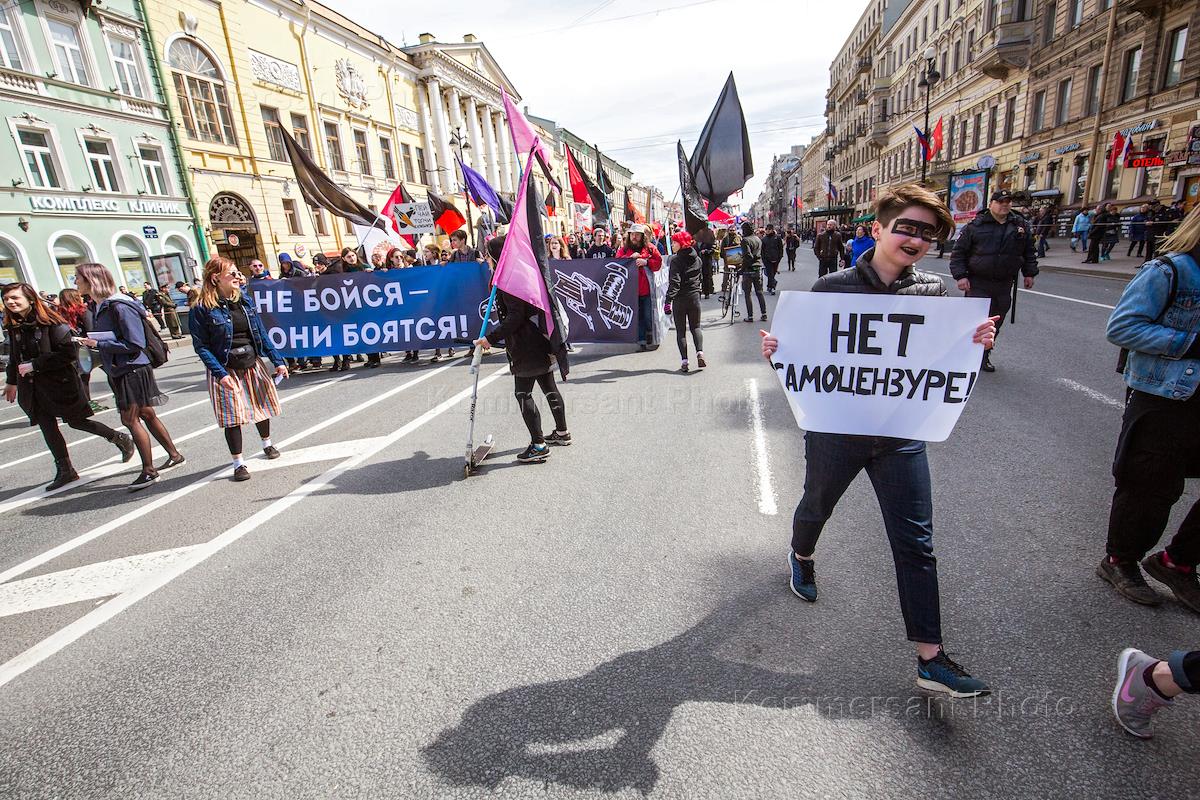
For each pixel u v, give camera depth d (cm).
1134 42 2036
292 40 2525
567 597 288
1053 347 723
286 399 790
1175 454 233
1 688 255
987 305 210
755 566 303
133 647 276
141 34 1861
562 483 428
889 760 188
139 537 396
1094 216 1711
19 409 959
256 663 256
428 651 256
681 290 722
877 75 5219
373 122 3116
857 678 223
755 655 239
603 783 186
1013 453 416
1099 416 478
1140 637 233
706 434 509
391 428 603
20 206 1534
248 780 197
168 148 1948
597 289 905
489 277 927
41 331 493
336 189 1145
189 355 1387
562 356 488
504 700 224
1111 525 259
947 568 287
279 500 438
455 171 3828
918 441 220
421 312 941
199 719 226
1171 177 1886
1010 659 227
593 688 227
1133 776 178
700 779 185
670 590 287
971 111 3381
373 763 200
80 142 1680
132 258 1820
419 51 3566
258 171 2306
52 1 1608
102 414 841
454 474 462
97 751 214
